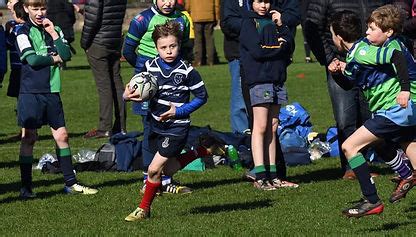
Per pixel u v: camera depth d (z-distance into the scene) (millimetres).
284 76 23844
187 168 27453
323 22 24688
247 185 24812
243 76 24078
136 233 18938
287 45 23609
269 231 18938
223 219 20250
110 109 35688
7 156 31297
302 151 28266
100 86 35469
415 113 18703
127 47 24078
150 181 20297
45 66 23062
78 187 23922
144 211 20375
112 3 34406
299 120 30469
